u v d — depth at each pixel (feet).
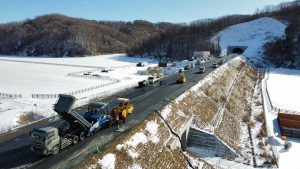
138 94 160.76
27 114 133.69
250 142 132.98
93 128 96.58
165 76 232.94
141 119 113.80
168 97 149.48
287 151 126.21
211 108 156.56
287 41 448.24
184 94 155.12
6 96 182.60
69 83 244.22
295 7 650.84
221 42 533.55
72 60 514.27
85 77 282.56
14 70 341.41
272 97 224.53
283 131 146.20
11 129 108.06
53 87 223.51
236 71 293.02
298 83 283.79
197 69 267.80
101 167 77.77
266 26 561.84
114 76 291.79
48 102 163.43
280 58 422.82
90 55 618.85
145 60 510.17
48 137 79.61
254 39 517.55
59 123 113.50
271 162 113.09
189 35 612.29
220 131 132.26
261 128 151.74
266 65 413.39
